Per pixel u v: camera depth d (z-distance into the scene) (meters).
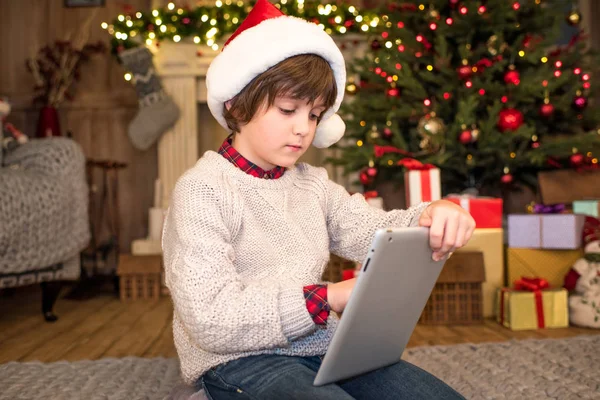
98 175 3.79
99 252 3.72
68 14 3.78
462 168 3.00
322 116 1.08
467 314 2.34
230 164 1.01
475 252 2.37
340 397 0.76
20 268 2.26
